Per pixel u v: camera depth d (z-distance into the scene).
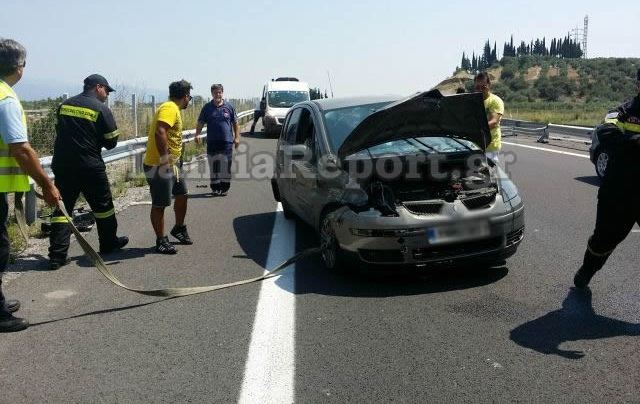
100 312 4.78
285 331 4.32
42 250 6.68
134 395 3.43
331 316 4.61
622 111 4.58
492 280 5.39
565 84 112.69
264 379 3.60
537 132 20.58
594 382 3.49
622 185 4.54
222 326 4.45
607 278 5.40
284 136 8.11
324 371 3.69
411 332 4.27
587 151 16.56
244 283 5.45
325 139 6.24
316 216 6.02
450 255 5.13
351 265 5.32
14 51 4.47
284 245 6.86
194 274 5.81
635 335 4.15
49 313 4.77
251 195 10.65
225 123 10.59
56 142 6.21
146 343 4.16
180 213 6.90
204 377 3.64
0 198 4.41
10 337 4.29
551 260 5.98
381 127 5.55
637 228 7.28
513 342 4.06
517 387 3.45
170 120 6.41
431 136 5.92
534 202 9.10
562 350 3.92
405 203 5.16
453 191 5.36
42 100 14.66
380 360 3.83
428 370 3.68
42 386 3.55
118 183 11.69
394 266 5.09
